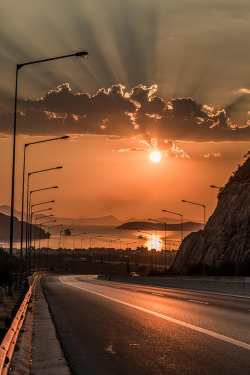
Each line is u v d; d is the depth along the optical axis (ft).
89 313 82.99
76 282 281.74
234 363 38.17
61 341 52.65
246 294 131.03
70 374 36.52
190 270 360.07
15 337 38.91
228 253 326.85
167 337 52.47
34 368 39.81
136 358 41.75
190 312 79.25
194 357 40.96
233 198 363.76
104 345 49.14
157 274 467.93
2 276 126.41
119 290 165.89
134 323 66.39
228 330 56.39
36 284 254.47
